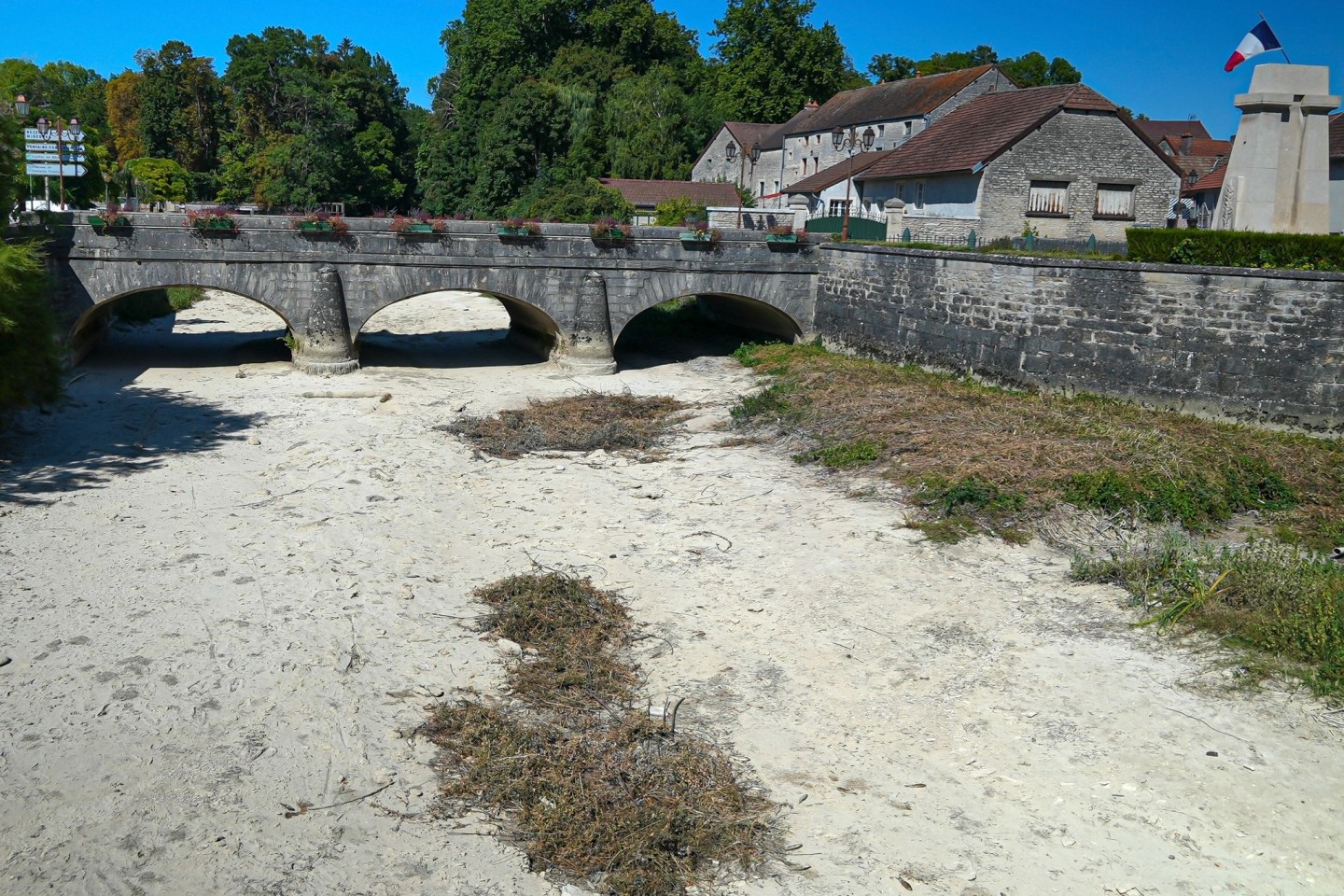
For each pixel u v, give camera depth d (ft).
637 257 99.76
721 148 219.82
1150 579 46.44
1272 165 72.95
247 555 51.70
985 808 32.35
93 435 72.95
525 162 184.96
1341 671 37.78
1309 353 65.77
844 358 98.02
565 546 54.65
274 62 254.47
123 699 37.65
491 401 88.12
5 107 72.08
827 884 29.04
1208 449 60.54
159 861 29.53
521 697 38.81
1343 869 29.22
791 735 36.68
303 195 205.36
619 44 239.50
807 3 236.43
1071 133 119.65
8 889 28.22
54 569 48.96
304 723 36.60
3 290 64.64
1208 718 36.45
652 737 36.01
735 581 50.01
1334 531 51.90
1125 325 73.67
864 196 151.02
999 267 81.25
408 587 48.49
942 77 171.83
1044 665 40.57
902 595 47.29
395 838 30.73
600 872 29.63
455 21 268.62
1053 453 60.49
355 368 96.32
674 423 81.15
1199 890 28.60
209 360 100.17
